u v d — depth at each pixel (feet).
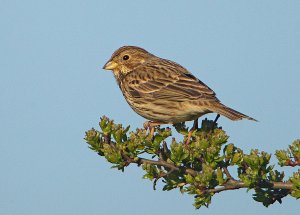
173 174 34.63
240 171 35.35
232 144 34.86
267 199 35.47
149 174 33.76
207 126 40.32
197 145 34.71
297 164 33.99
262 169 33.45
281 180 34.30
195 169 36.32
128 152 34.58
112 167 34.22
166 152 35.96
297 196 32.01
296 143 34.35
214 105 44.37
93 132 35.19
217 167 34.53
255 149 34.19
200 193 31.89
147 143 34.22
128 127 35.22
